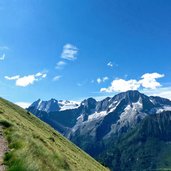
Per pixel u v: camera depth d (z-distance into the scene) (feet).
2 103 314.35
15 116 250.16
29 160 73.97
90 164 281.54
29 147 89.10
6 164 72.90
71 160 199.72
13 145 91.25
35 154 89.51
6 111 244.63
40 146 104.17
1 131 107.24
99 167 336.49
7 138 99.14
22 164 70.59
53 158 103.19
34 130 222.48
